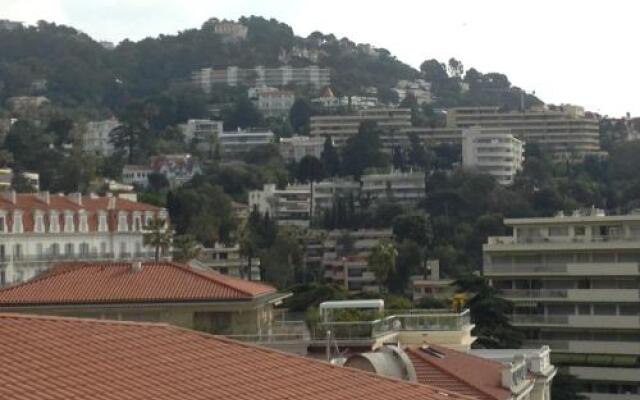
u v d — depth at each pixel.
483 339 136.62
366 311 85.94
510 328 140.88
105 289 84.56
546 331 161.38
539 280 163.25
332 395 37.09
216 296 83.69
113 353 36.19
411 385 40.78
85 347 36.19
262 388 36.12
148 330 39.84
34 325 37.47
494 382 68.62
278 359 40.06
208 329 83.75
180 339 39.66
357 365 54.03
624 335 158.50
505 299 149.25
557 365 159.12
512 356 84.88
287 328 88.50
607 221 163.75
